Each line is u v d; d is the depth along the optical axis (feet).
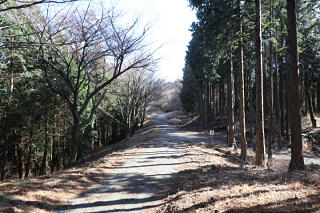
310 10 67.67
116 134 141.38
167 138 88.58
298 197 16.83
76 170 34.24
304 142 74.33
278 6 59.41
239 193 19.30
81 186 26.84
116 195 23.95
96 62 46.42
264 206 15.39
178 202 19.51
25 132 66.44
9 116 60.80
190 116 199.93
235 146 65.67
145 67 42.65
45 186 24.97
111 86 74.43
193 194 20.93
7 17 22.02
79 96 63.00
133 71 97.91
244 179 25.61
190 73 147.84
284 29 58.23
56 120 71.00
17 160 73.15
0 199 19.43
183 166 37.86
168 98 283.18
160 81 127.03
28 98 57.93
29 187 24.03
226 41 49.57
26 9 24.45
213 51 53.72
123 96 104.99
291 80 28.09
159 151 55.72
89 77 47.62
